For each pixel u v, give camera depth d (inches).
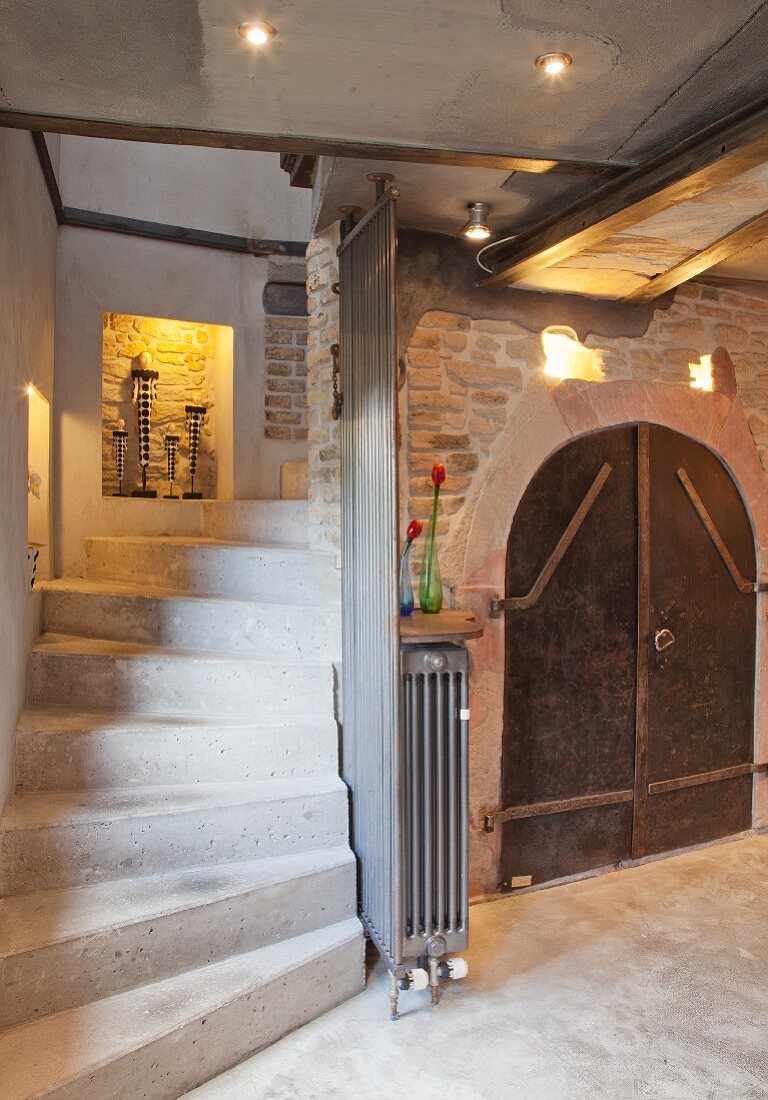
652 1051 91.3
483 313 127.1
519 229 118.6
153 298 173.6
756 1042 92.9
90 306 165.9
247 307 185.9
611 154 89.3
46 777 105.0
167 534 179.5
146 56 68.6
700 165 82.7
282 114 79.4
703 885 133.7
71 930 84.8
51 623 141.3
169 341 213.8
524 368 130.0
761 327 153.3
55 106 77.5
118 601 133.8
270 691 118.3
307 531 143.6
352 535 112.9
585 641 136.6
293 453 191.0
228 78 72.9
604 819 139.6
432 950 98.6
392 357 95.8
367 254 105.4
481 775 127.0
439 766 99.9
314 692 119.3
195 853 101.2
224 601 128.3
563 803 134.6
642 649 141.2
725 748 152.9
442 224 119.0
